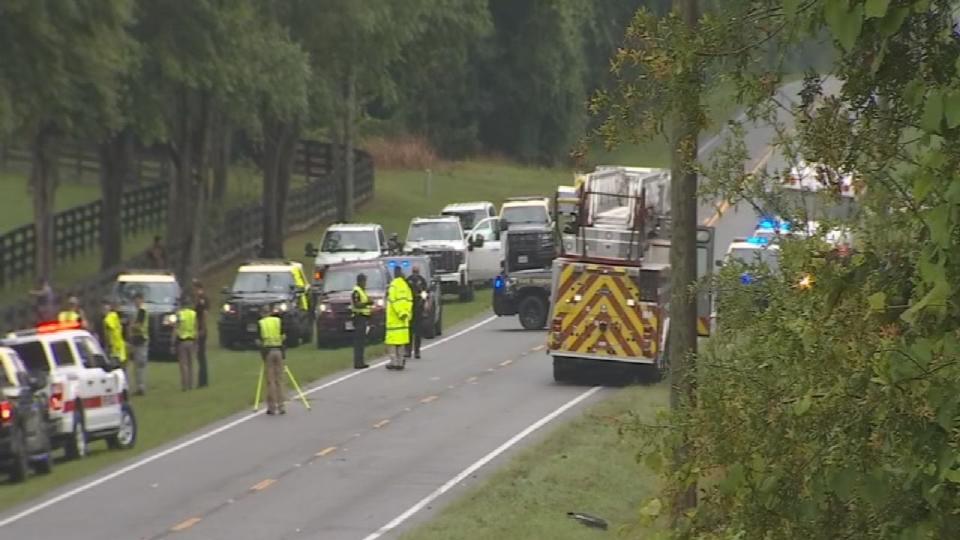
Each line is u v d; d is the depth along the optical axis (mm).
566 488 77625
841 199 33750
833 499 25484
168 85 180250
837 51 25891
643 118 34156
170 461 92125
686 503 33125
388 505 75750
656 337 118312
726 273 39375
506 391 118875
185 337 126688
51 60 138125
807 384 26469
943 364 21516
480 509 72312
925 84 22453
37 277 172750
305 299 166375
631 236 119250
